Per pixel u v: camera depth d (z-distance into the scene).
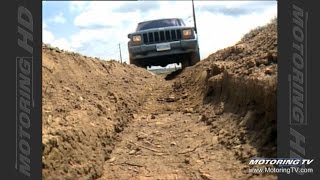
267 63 7.62
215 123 7.55
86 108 7.76
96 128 7.23
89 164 6.22
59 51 9.83
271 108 6.27
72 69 9.43
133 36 13.84
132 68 13.10
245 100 7.22
